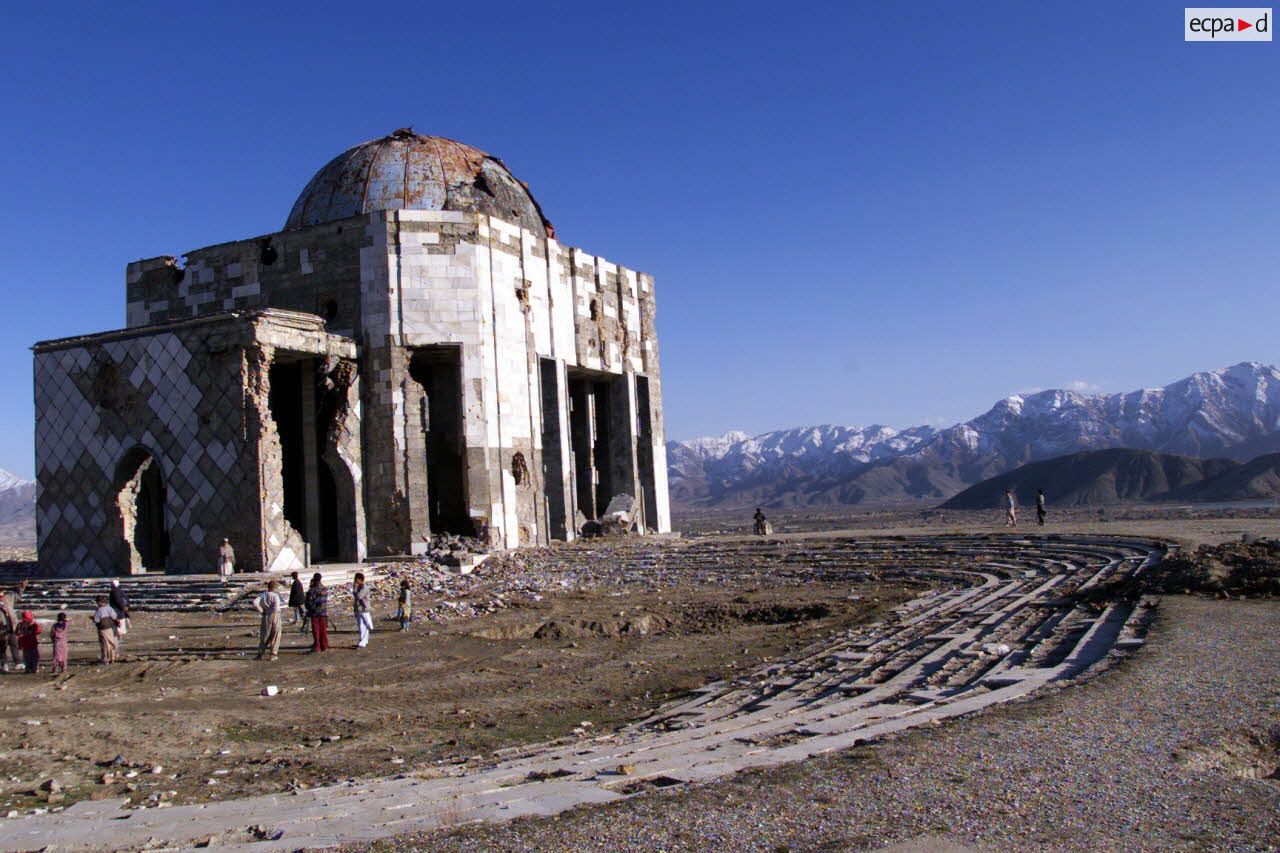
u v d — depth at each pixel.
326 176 52.12
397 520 44.44
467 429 45.31
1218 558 25.62
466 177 51.72
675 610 33.19
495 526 45.69
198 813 10.91
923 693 15.83
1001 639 21.69
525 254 49.59
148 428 41.75
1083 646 18.36
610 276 57.69
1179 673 14.48
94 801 13.17
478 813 9.46
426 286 45.34
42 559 43.78
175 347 41.28
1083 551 36.31
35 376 44.44
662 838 8.33
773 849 8.00
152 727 18.45
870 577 38.16
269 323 40.31
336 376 44.56
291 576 38.31
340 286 45.75
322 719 19.02
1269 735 11.30
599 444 59.91
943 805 8.96
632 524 56.19
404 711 19.67
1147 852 7.80
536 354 49.84
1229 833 8.18
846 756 10.80
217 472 40.16
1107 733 11.31
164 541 47.31
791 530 134.12
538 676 23.34
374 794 11.39
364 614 28.11
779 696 18.28
